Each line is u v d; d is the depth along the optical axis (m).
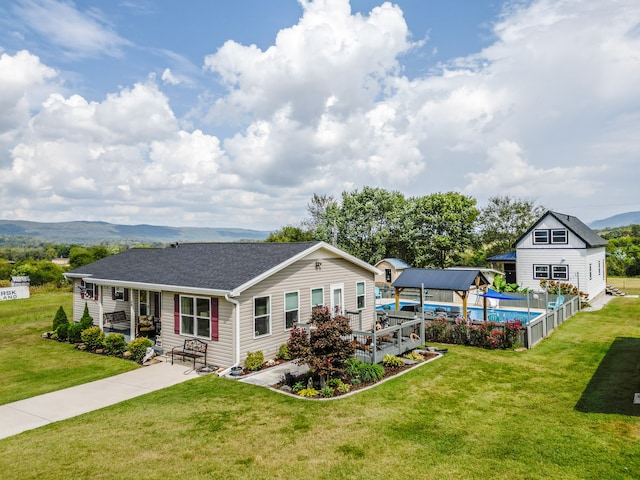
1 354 17.09
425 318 19.55
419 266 44.47
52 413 10.42
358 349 14.29
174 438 8.70
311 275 17.17
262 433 8.92
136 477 7.16
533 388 11.80
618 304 28.16
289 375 12.59
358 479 7.07
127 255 23.45
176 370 14.10
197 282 15.17
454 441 8.47
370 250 46.78
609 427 8.91
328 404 10.66
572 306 24.19
